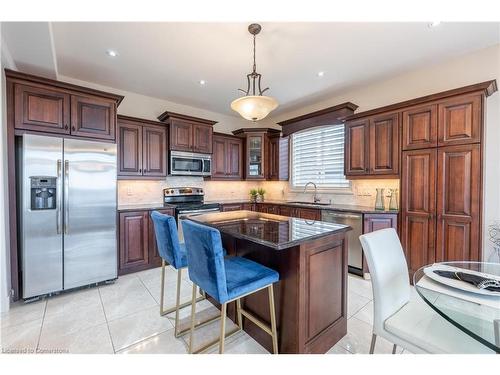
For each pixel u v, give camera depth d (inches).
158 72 122.0
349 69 118.6
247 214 96.1
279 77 127.6
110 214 109.9
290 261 61.1
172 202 164.2
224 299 52.1
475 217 91.4
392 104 123.9
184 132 155.4
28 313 85.2
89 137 104.6
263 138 188.5
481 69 101.7
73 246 100.7
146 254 131.3
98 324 78.8
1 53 82.9
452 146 96.9
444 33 89.9
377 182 136.4
